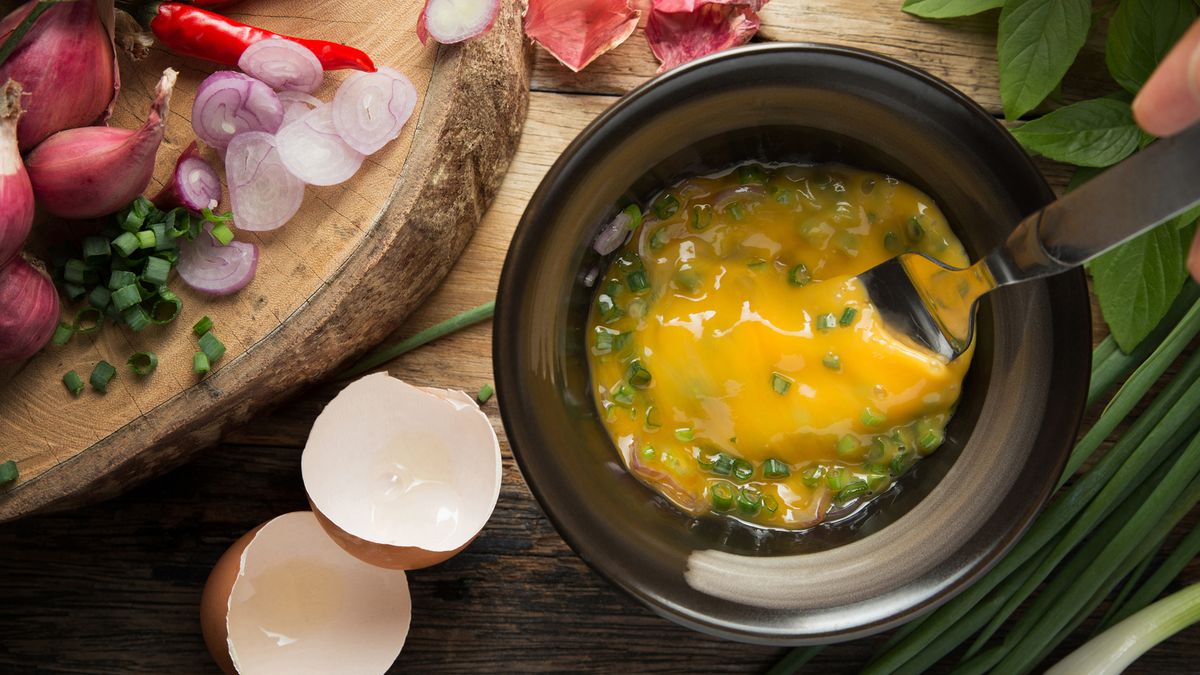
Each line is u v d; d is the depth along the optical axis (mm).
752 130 393
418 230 399
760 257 403
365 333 417
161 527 445
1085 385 375
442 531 422
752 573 389
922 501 392
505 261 378
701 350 399
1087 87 447
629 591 385
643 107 376
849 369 395
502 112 421
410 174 390
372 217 390
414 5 393
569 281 390
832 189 401
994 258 355
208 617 419
